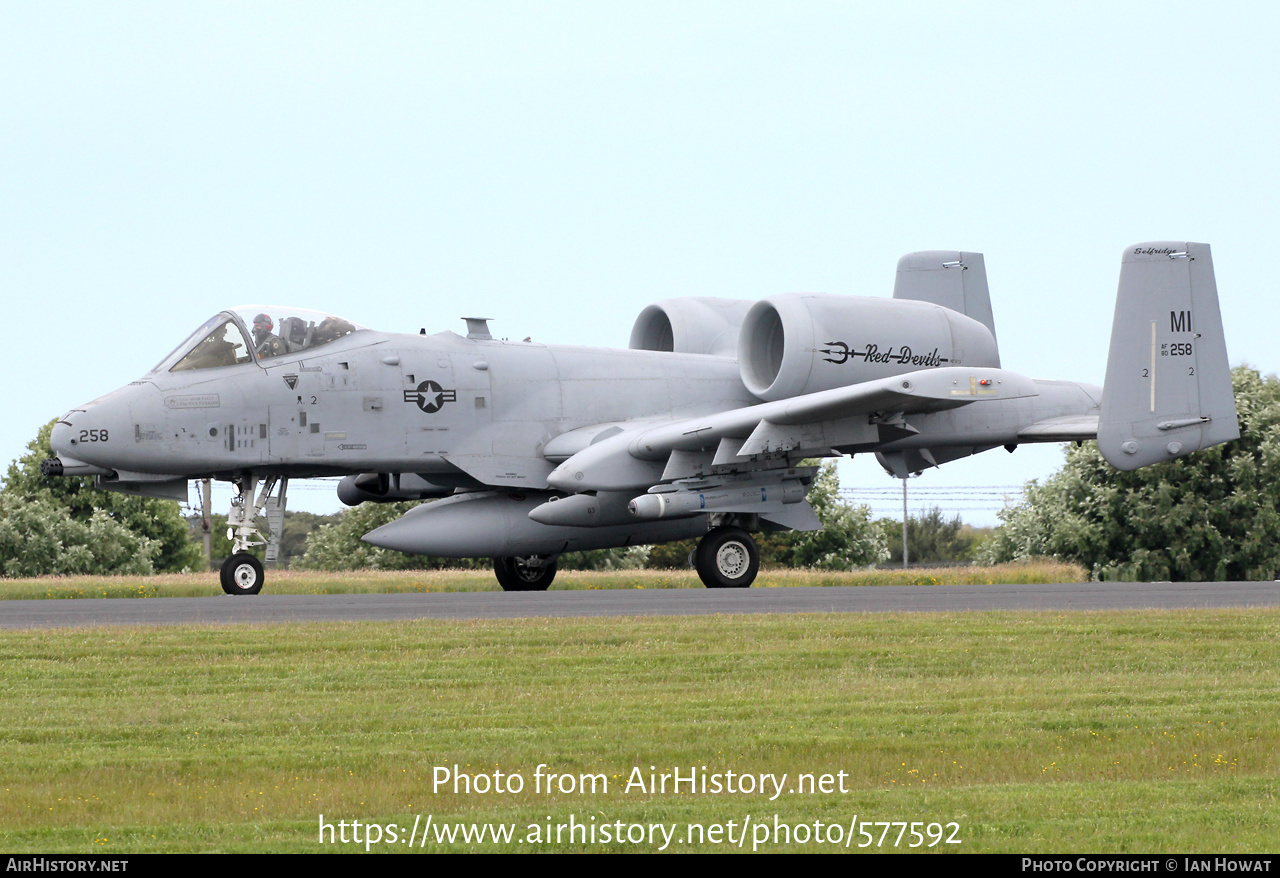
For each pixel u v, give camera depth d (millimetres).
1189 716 25797
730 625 38781
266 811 19578
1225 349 64938
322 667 31484
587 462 60125
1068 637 36312
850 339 65188
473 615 42938
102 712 26328
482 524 62469
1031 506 153875
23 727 25031
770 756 22766
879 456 70812
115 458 56781
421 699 27719
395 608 46312
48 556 162375
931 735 24266
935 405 58531
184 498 60938
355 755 22828
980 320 79375
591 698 27688
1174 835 18000
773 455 59938
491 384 63719
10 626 39625
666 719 25672
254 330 59875
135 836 18328
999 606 46156
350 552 172375
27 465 183750
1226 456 138000
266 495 61031
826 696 27750
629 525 64438
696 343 72188
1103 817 18891
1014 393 57469
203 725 25156
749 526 62719
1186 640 35906
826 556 184000
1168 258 64250
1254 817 18828
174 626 39219
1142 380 63625
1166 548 136625
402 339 62906
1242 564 134750
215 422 58125
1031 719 25516
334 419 60219
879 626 38500
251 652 33812
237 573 59531
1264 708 26547
